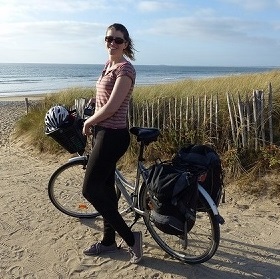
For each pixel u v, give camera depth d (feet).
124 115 10.91
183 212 10.36
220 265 11.59
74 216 15.11
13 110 59.47
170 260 11.89
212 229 10.78
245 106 19.69
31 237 13.69
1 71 433.07
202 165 10.36
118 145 10.84
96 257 12.17
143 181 11.76
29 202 17.12
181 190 10.13
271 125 19.06
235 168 18.52
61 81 206.90
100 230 14.08
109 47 10.74
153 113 24.12
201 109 22.57
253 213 15.43
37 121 32.60
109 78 10.68
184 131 22.39
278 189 16.70
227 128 20.63
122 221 11.45
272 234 13.52
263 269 11.34
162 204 10.49
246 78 31.01
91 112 12.54
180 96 26.30
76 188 16.33
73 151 13.09
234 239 13.17
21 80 224.74
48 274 11.37
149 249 12.53
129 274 11.22
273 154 18.31
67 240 13.38
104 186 11.38
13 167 24.50
